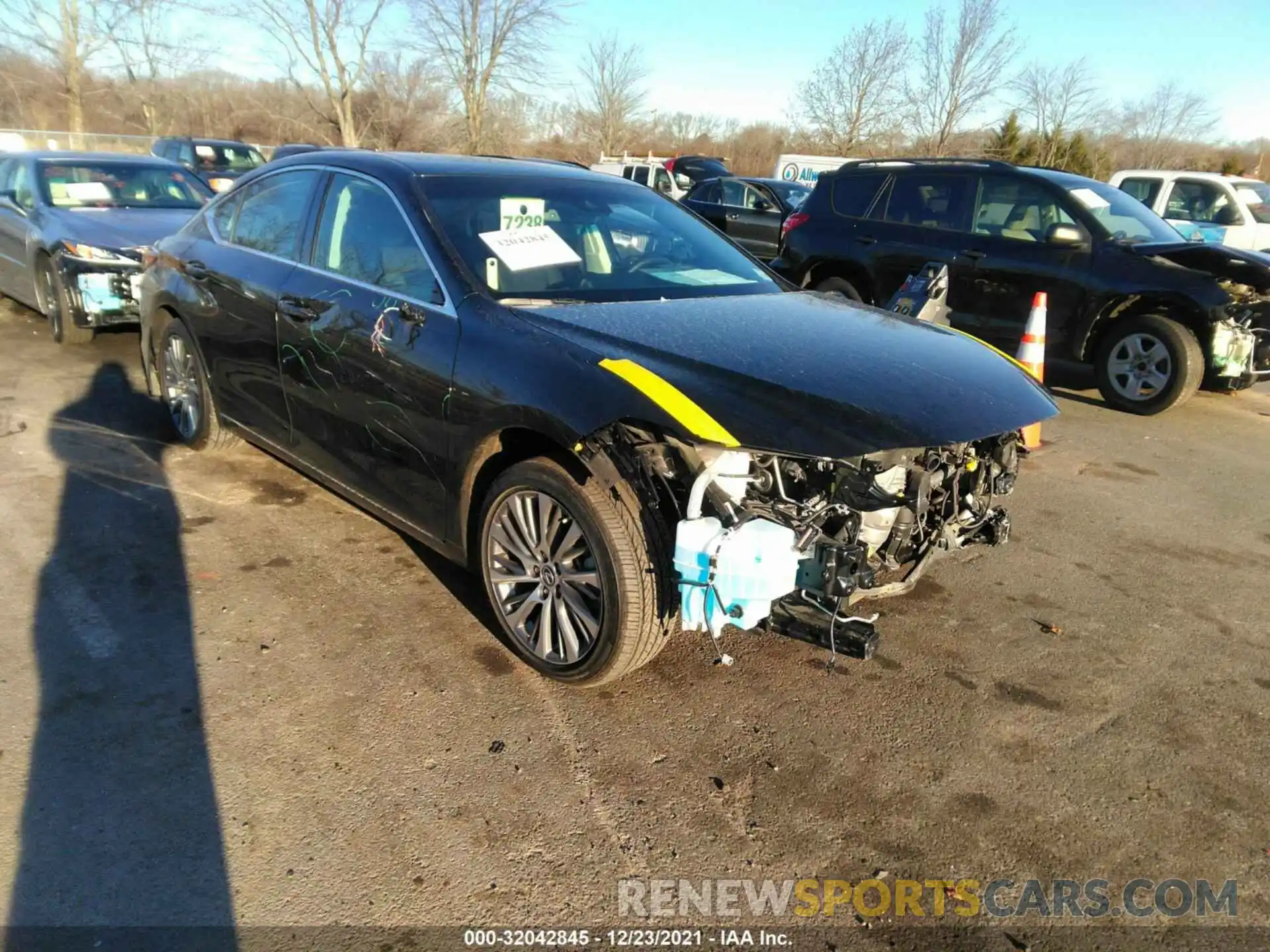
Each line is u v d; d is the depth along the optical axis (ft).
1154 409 23.43
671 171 78.07
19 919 6.91
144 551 12.85
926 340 11.05
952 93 96.58
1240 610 12.80
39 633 10.68
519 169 13.43
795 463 9.26
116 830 7.82
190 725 9.21
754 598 8.47
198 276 15.02
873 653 9.06
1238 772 9.28
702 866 7.80
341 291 12.00
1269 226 43.11
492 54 99.09
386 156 13.02
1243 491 17.95
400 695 9.87
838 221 28.66
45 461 16.03
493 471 10.64
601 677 9.73
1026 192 25.02
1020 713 10.14
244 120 122.52
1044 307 21.99
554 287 11.23
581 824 8.19
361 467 12.09
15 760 8.57
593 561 9.40
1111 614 12.53
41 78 100.78
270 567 12.62
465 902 7.32
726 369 9.02
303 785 8.48
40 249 24.30
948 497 10.43
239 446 16.94
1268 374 23.71
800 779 8.89
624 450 8.94
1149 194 45.60
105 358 23.70
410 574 12.62
